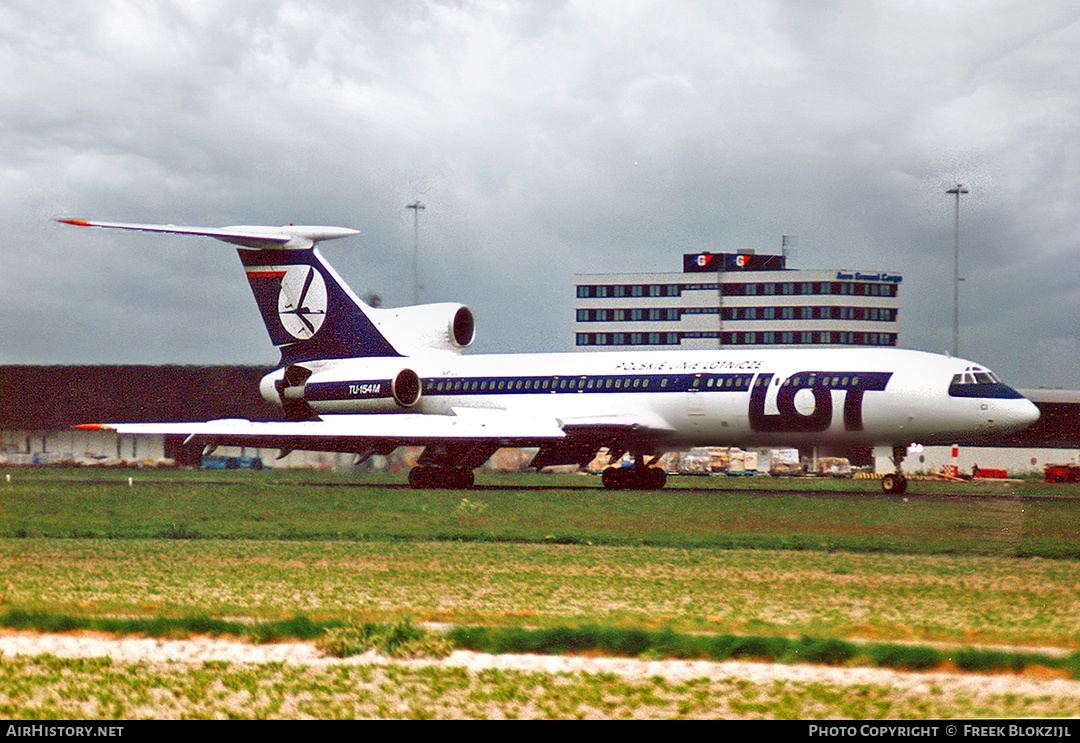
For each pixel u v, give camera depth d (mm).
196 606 92188
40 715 66188
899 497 199750
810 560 121062
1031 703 66500
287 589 100812
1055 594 98438
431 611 89812
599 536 141875
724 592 99688
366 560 120438
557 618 85938
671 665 74438
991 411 195500
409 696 68875
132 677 72750
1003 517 161375
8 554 125688
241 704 67750
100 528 151500
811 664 74188
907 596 97750
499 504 183500
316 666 75125
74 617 85438
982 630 82312
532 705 67188
